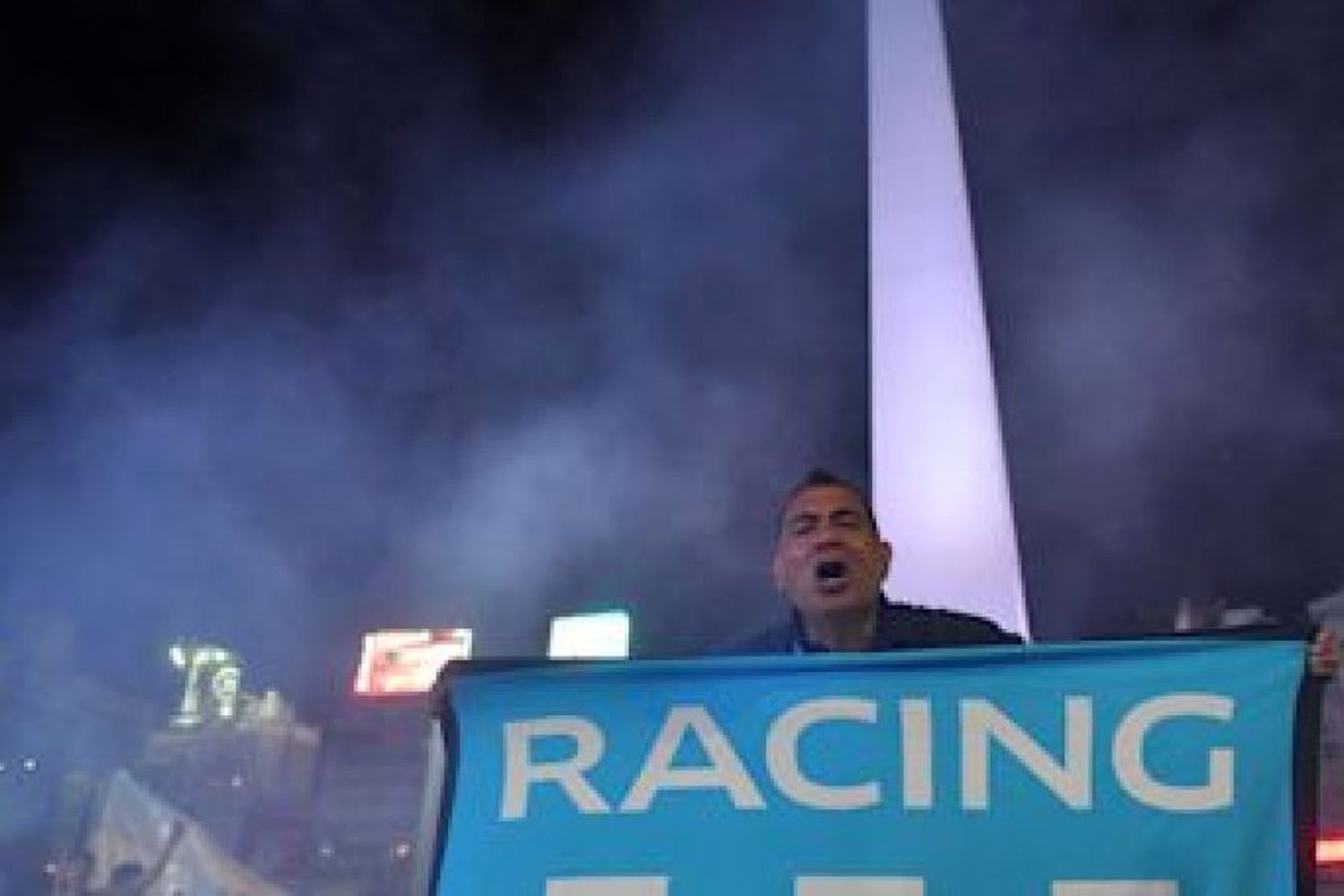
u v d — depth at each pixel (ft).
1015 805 8.23
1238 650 8.34
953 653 8.70
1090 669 8.49
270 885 30.04
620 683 9.00
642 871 8.46
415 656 103.24
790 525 10.32
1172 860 7.90
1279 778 7.97
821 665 8.84
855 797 8.45
